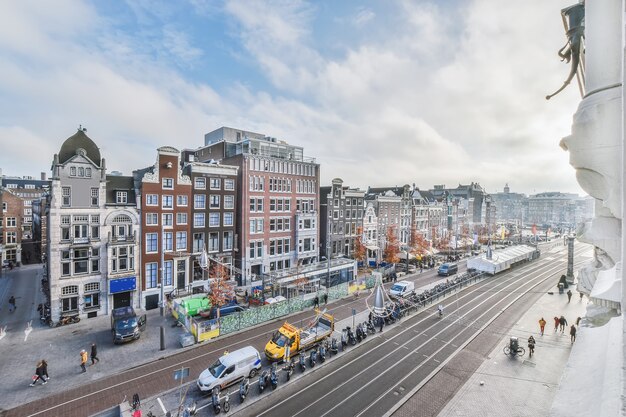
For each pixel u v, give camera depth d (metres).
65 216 33.75
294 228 54.78
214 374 21.89
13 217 62.03
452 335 31.45
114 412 19.83
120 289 36.44
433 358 26.66
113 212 36.41
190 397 21.30
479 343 29.70
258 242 50.16
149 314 36.78
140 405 20.39
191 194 42.72
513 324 34.53
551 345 29.14
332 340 27.31
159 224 39.44
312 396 21.33
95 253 35.56
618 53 3.11
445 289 46.28
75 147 35.12
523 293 44.75
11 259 61.50
